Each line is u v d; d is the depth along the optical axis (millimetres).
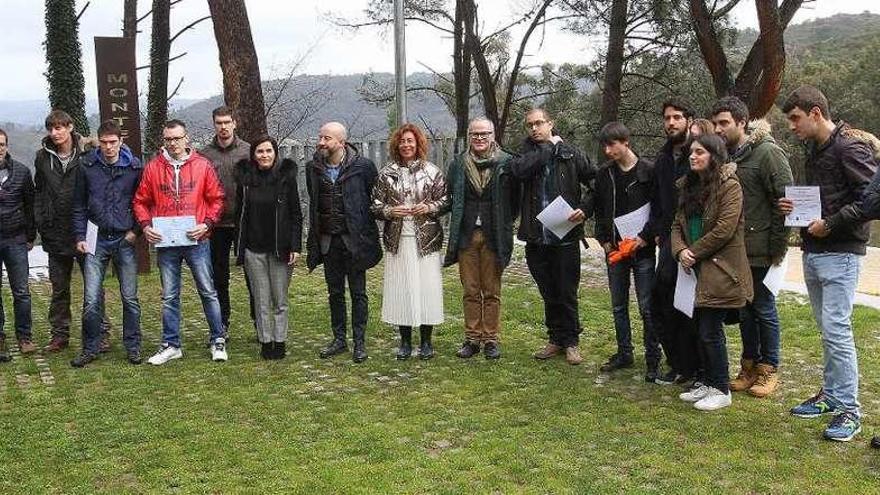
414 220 5852
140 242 10125
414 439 4371
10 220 6215
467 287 6039
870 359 5852
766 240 4777
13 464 4086
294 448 4234
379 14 17125
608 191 5469
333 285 6113
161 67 15070
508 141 19938
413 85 19547
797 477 3803
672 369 5348
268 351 6141
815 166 4250
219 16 10367
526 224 5777
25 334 6422
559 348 6074
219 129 6598
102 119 10000
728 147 4848
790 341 6414
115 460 4129
